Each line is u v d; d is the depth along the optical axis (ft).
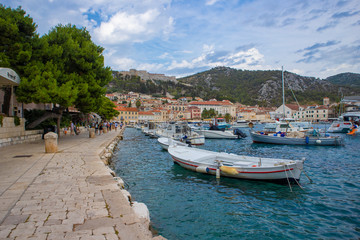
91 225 14.24
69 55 81.46
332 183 41.27
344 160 65.10
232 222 26.25
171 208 30.09
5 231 13.19
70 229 13.62
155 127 175.94
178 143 77.46
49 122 94.12
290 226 25.38
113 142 91.71
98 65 89.51
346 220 26.76
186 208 30.14
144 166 56.49
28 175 27.14
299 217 27.63
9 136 61.82
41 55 73.00
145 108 542.57
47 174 27.76
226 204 31.58
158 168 54.08
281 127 130.62
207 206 30.86
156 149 90.48
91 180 25.16
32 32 73.31
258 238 22.86
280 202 32.35
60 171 29.43
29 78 66.13
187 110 532.73
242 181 42.09
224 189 37.91
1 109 77.25
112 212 16.39
